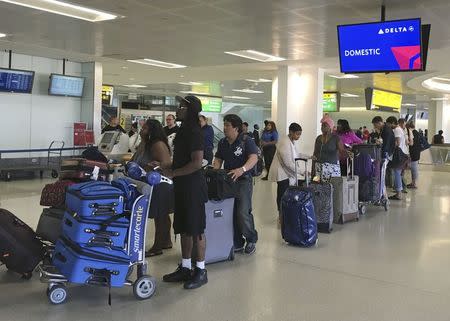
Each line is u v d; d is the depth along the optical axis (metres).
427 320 3.37
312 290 3.96
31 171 12.32
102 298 3.67
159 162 4.62
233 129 4.80
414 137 11.17
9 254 3.86
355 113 30.19
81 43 9.87
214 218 4.66
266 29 8.17
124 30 8.49
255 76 15.65
